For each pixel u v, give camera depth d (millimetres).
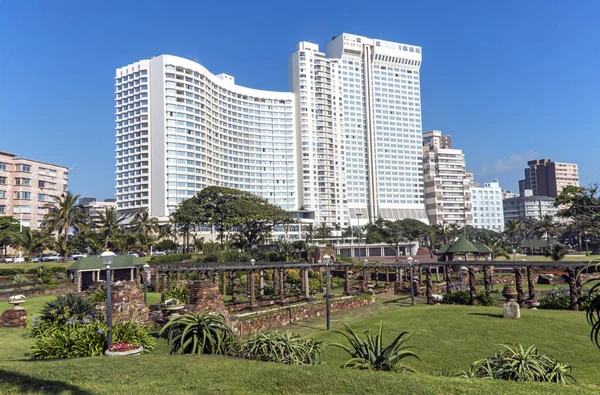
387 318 25672
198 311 20812
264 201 89812
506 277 50969
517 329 20609
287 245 80875
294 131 168875
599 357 15727
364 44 181750
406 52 188875
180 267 34219
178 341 13406
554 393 8688
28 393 8727
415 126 188750
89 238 76750
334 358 16266
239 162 159375
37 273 50062
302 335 21984
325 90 170875
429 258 111250
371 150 178500
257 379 9609
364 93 181000
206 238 124312
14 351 15227
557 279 47156
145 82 134875
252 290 28203
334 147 171125
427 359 16234
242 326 21875
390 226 131750
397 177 182250
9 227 82438
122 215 132500
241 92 162375
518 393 8625
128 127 135375
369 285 43938
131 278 44094
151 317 21391
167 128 132375
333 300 31391
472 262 32219
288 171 166625
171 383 9445
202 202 85875
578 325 20953
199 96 140125
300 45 170375
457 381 9531
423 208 185750
